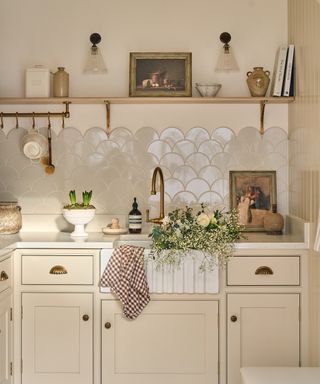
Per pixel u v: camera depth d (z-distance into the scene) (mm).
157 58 3496
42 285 3023
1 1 3555
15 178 3576
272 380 2201
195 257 2994
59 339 3027
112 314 3020
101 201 3562
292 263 3020
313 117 2967
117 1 3551
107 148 3564
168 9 3553
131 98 3375
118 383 3029
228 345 3021
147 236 3324
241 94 3551
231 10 3551
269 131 3551
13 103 3521
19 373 3033
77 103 3529
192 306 3020
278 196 3562
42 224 3566
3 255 2820
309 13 3021
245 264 3016
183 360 3025
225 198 3549
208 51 3551
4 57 3566
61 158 3562
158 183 3555
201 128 3553
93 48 3471
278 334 3027
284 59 3381
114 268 2957
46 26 3561
